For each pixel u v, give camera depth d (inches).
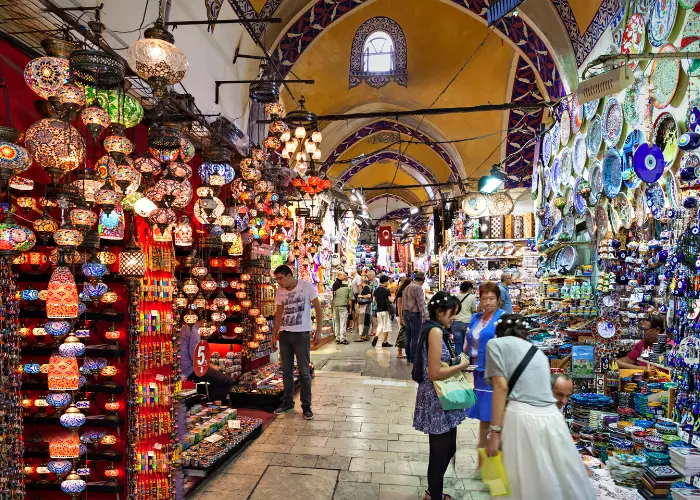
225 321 242.4
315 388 261.9
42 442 118.5
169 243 136.1
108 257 118.5
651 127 194.1
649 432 142.6
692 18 167.6
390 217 1198.3
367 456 161.9
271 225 224.5
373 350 405.4
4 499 91.0
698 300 151.7
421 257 1123.9
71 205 99.6
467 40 417.7
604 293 214.1
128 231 119.2
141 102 135.0
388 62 438.0
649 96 194.7
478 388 143.8
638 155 199.2
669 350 172.7
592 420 159.8
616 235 228.2
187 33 187.0
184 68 97.3
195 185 189.3
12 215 91.1
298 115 220.2
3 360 91.4
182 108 139.8
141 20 147.0
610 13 240.8
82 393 119.1
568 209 307.0
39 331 110.5
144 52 92.4
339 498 131.0
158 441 125.6
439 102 455.5
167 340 130.9
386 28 421.4
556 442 88.2
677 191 174.4
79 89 85.7
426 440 178.5
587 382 179.9
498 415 92.4
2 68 93.2
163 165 127.3
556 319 254.7
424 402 123.5
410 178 852.0
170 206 113.6
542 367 94.0
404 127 507.8
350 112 464.4
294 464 154.4
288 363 215.8
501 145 479.5
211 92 211.3
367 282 559.8
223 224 167.9
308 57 422.0
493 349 96.3
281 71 331.9
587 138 267.6
